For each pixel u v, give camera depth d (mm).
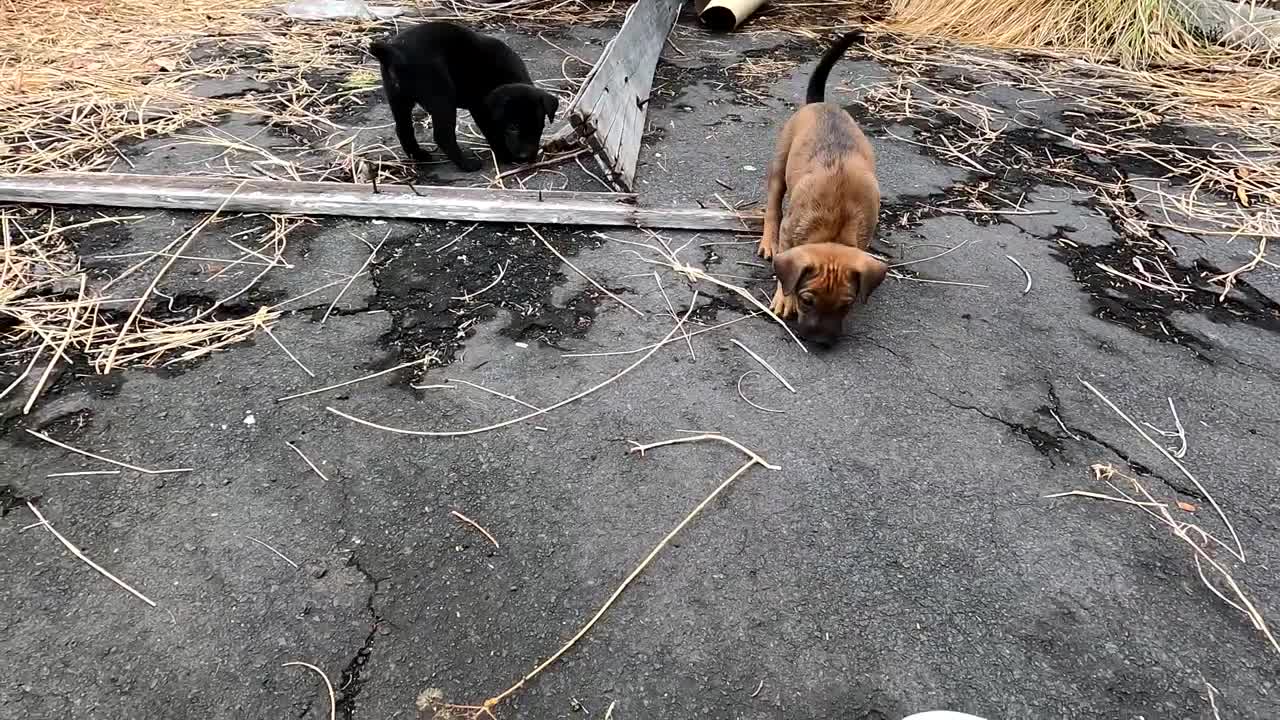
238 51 6254
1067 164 4914
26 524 2250
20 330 2996
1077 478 2609
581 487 2496
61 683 1864
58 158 4340
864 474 2592
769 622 2111
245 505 2359
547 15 7699
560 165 4676
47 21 6496
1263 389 3039
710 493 2496
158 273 3412
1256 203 4453
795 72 6422
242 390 2799
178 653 1951
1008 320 3412
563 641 2043
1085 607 2178
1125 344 3279
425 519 2354
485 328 3213
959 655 2045
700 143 5027
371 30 6949
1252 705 1946
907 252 3900
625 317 3334
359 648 1993
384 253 3666
